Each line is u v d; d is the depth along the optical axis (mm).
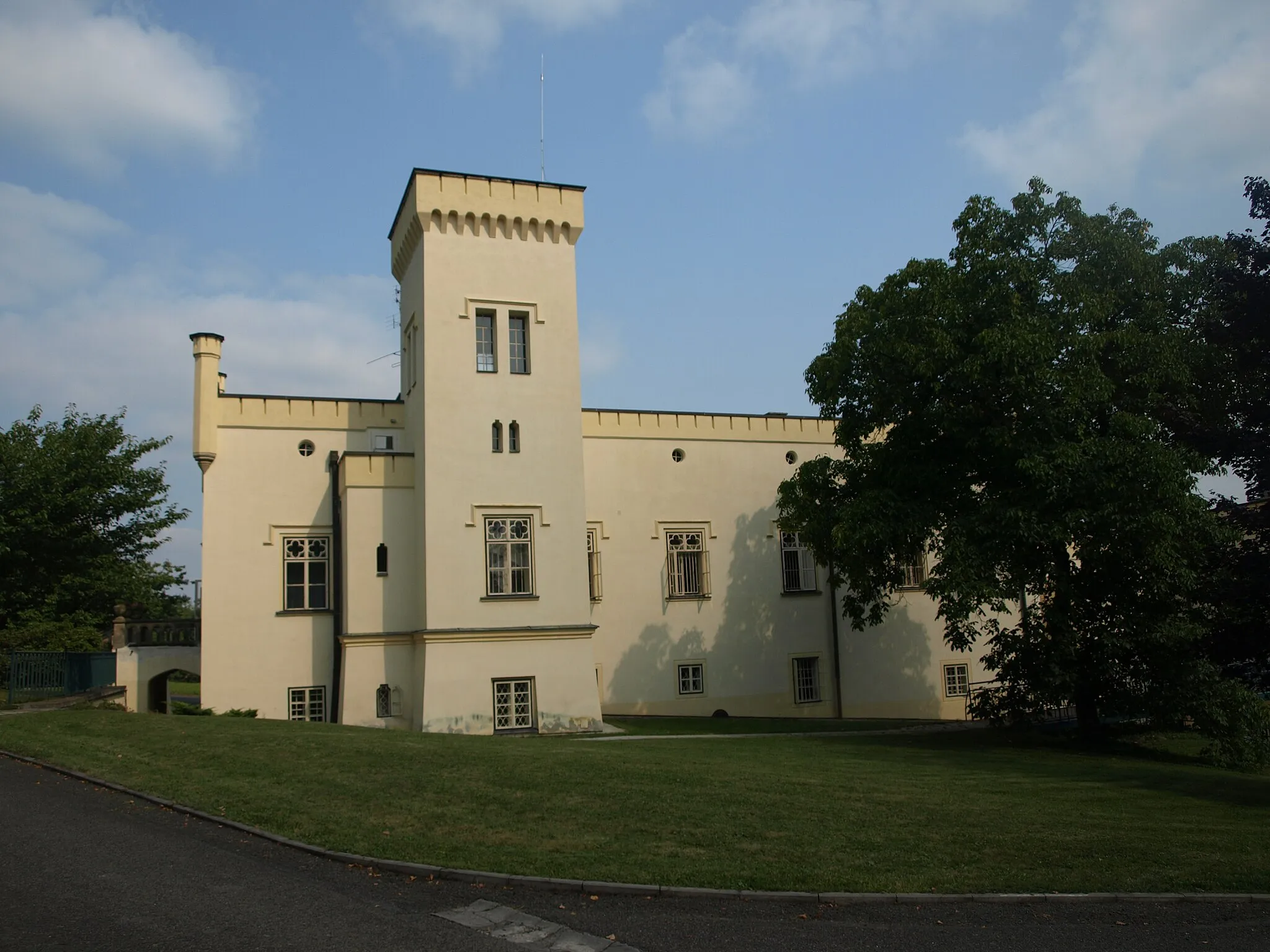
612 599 33344
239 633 29312
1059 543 23953
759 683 34719
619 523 33812
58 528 37844
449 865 10977
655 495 34375
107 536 40438
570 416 29578
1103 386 23422
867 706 35906
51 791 14984
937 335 24266
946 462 26406
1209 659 20531
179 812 13617
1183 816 14914
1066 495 23750
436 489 27891
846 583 31453
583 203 30484
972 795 15844
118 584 38062
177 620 30094
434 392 28297
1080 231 25156
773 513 35781
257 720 24562
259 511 30047
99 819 13227
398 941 8852
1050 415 23688
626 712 33000
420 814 13320
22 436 38344
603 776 15922
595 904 10016
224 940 8781
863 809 14102
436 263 28875
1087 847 12445
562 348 29844
